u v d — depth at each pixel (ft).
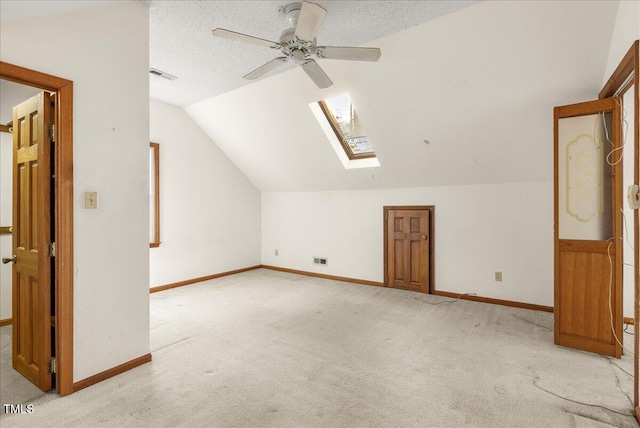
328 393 6.63
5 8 5.35
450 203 13.56
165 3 7.67
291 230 18.78
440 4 7.86
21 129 7.50
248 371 7.54
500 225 12.48
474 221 13.02
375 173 14.66
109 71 7.21
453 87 10.10
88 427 5.64
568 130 8.61
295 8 7.66
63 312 6.54
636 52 5.90
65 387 6.57
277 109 13.70
